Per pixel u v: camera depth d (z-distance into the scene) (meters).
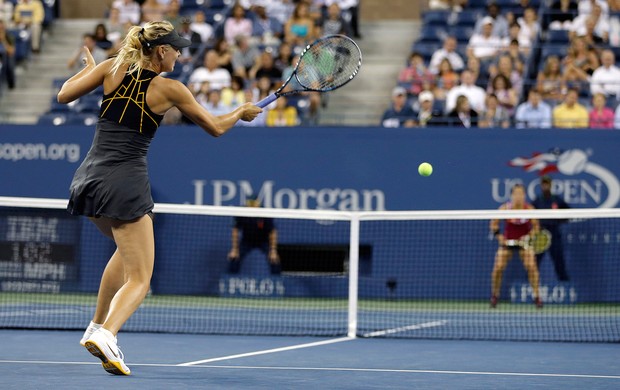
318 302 18.64
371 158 18.59
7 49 24.55
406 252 18.55
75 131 19.36
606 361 10.95
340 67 10.12
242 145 18.98
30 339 12.53
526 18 23.47
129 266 8.91
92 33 25.84
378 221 18.67
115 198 8.67
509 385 8.92
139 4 27.91
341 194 18.69
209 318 15.86
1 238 19.83
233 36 24.50
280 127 18.89
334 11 24.19
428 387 8.74
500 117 19.95
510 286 18.45
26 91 24.97
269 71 22.23
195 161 19.09
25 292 19.86
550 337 13.94
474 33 23.84
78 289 19.62
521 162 18.25
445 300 18.53
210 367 10.01
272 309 17.38
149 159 19.22
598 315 16.80
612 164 18.16
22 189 19.50
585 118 19.66
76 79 8.98
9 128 19.50
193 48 24.09
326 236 18.89
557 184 18.20
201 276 19.17
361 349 12.03
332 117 21.80
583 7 24.14
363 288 18.75
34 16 26.61
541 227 18.25
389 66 25.06
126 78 8.81
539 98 20.00
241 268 19.09
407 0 29.33
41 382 8.57
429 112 20.23
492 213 14.48
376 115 22.64
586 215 14.28
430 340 13.30
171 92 8.77
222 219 19.11
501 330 14.72
